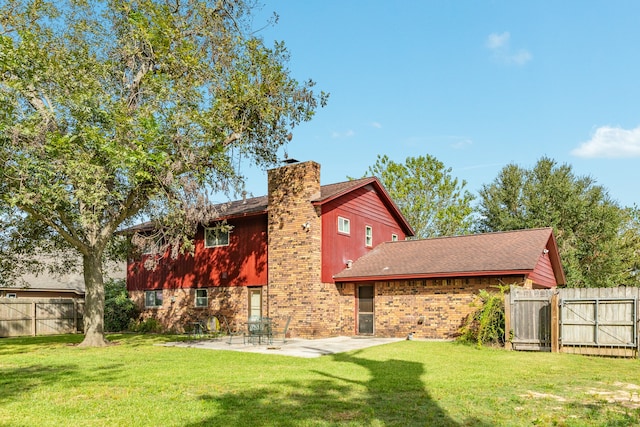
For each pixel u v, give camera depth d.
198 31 17.45
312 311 20.00
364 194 24.77
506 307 15.76
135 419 6.94
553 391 8.87
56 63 15.17
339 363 12.54
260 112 17.88
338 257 21.98
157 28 15.74
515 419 6.87
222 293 23.36
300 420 6.84
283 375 10.66
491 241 21.30
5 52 13.93
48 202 14.56
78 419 6.97
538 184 39.34
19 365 12.61
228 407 7.64
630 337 13.93
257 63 17.84
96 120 15.08
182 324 24.80
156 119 15.41
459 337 17.70
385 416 7.08
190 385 9.51
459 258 19.92
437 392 8.76
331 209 21.84
